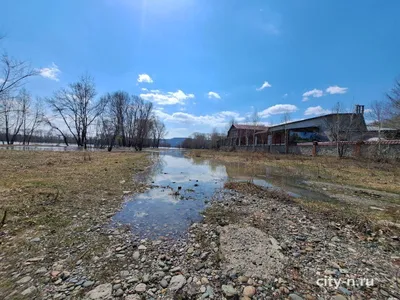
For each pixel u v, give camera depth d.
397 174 10.77
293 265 2.80
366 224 4.28
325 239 3.68
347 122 23.53
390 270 2.77
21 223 3.75
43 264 2.67
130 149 42.88
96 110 36.03
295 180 9.92
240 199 6.30
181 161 20.47
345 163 14.91
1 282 2.29
